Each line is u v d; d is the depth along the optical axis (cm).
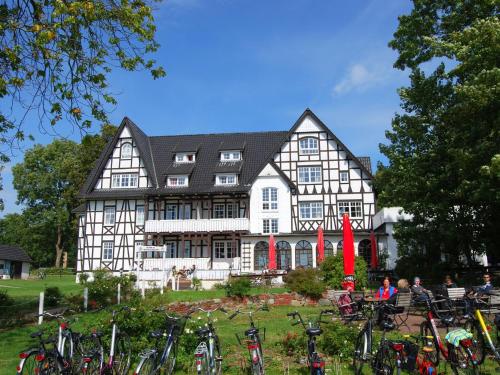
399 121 2233
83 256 3644
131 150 3784
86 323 1030
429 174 2039
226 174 3634
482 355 826
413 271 2353
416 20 2150
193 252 3562
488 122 1712
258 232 3509
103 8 1111
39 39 1004
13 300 1748
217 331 1315
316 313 1680
